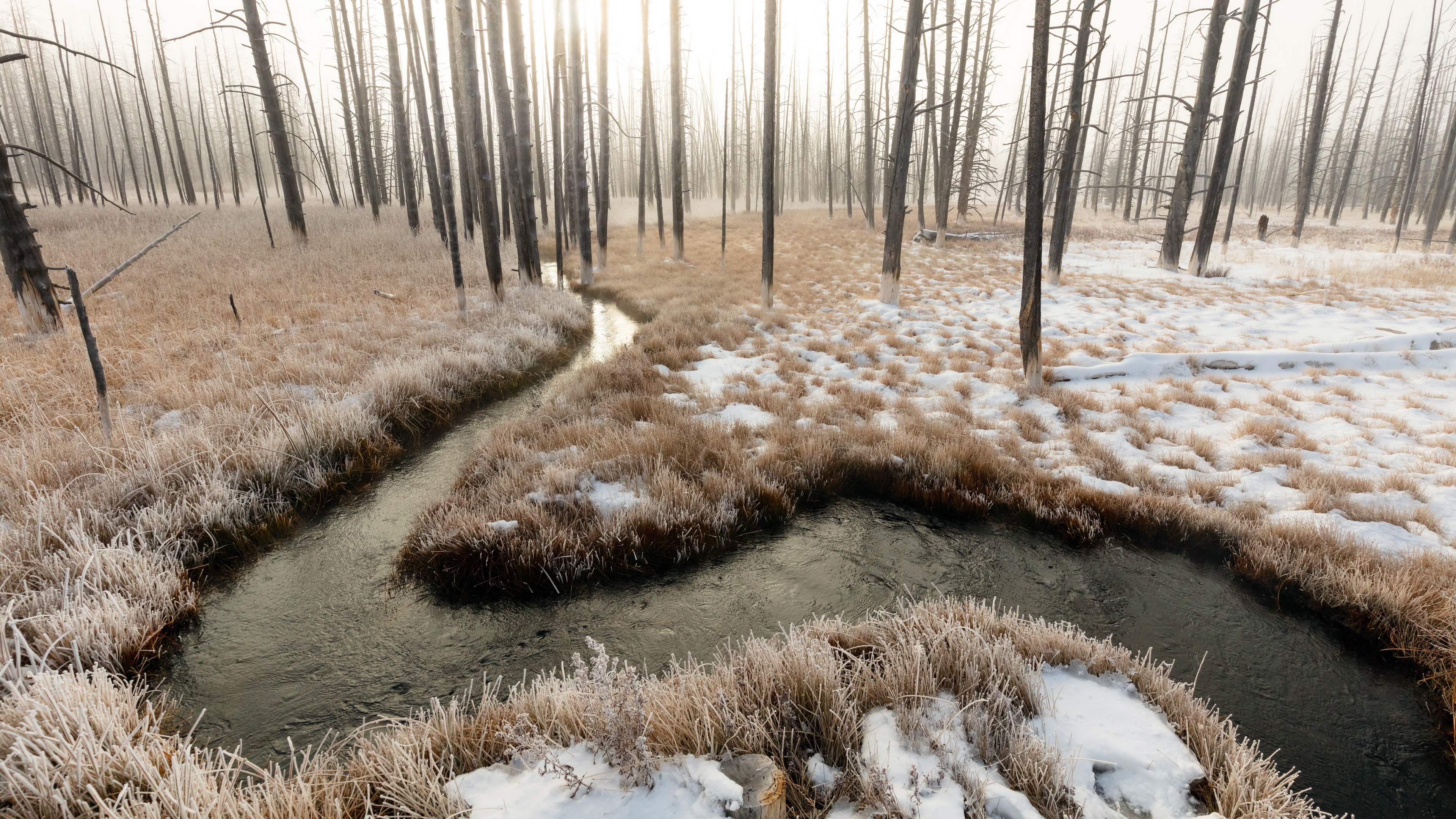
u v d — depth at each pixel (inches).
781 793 90.3
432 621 161.9
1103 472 247.0
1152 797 95.8
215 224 802.2
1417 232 1242.6
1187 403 326.3
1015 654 124.8
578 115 685.3
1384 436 272.5
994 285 673.6
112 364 296.5
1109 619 167.8
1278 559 183.3
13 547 158.4
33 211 914.7
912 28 503.5
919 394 350.3
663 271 762.2
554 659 149.2
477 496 215.5
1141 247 1009.5
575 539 189.2
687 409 311.0
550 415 300.2
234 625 156.4
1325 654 154.3
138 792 85.9
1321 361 367.6
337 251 657.6
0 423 231.6
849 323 518.3
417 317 452.4
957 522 221.3
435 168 751.7
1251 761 102.5
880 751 101.6
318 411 256.7
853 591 179.2
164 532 178.9
